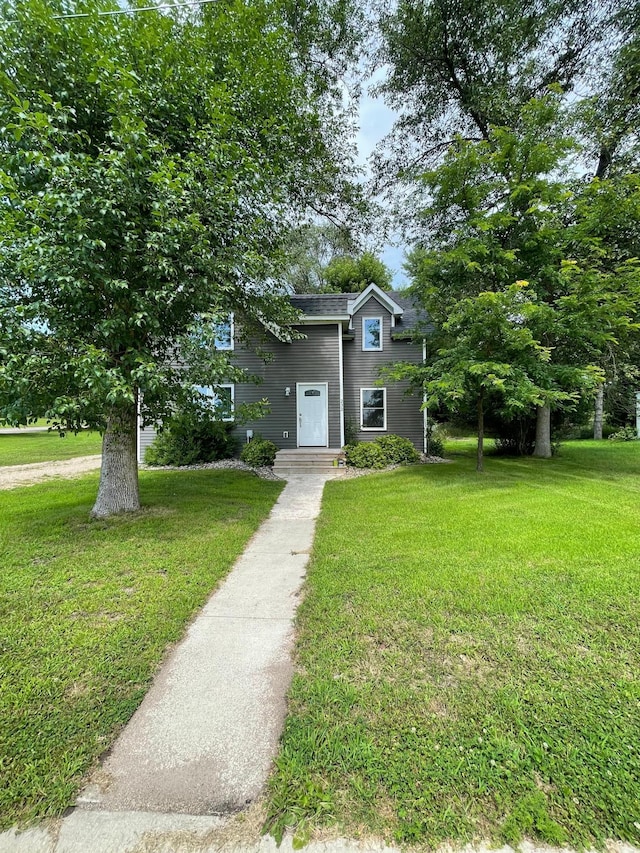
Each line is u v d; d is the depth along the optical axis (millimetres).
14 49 4832
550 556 4117
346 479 9320
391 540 4793
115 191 4484
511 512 5812
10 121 4473
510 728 1964
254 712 2148
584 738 1891
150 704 2221
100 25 5051
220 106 5387
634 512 5758
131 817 1592
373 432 13297
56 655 2637
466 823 1528
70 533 5102
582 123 9109
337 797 1646
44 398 4691
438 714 2068
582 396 9008
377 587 3539
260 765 1815
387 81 10555
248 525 5570
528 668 2412
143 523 5527
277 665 2562
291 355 11977
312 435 12070
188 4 6156
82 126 5148
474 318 7770
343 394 13398
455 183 8328
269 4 6965
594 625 2857
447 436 20250
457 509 6066
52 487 8117
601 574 3658
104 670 2498
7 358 4195
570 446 14766
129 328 5109
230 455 11984
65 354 4621
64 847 1491
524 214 8258
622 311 7688
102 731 2023
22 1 4734
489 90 9984
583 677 2320
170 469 10672
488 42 9445
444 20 9336
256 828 1537
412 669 2439
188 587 3654
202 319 5137
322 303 12555
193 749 1910
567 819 1528
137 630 2947
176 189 4465
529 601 3193
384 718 2053
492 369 7453
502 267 8047
